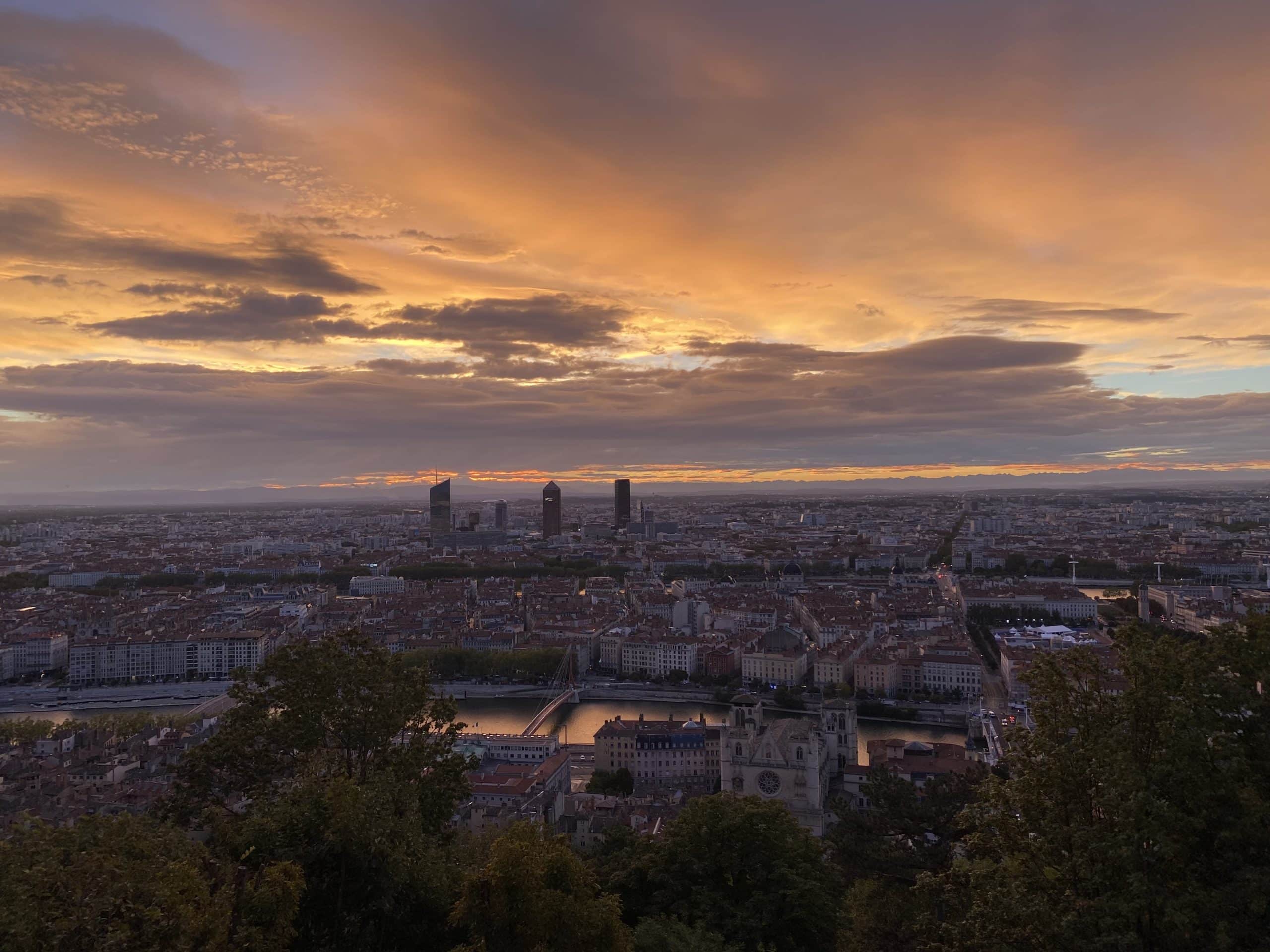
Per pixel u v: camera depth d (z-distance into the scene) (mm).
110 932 101500
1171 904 99875
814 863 175625
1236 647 116125
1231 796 107188
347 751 166125
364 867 133250
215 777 162875
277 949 116062
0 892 103312
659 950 145500
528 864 127875
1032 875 117125
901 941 169000
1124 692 119562
